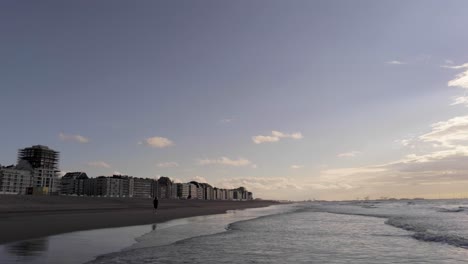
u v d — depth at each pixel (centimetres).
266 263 1648
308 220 4888
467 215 6100
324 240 2514
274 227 3656
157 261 1634
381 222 4466
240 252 1939
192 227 3553
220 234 2886
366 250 2066
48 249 1864
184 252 1906
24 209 5691
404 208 10419
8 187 19588
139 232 2923
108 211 6222
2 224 3120
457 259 1806
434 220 4712
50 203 8025
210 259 1719
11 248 1864
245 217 5719
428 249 2122
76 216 4538
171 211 7256
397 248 2148
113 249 1959
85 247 1983
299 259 1762
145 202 12781
